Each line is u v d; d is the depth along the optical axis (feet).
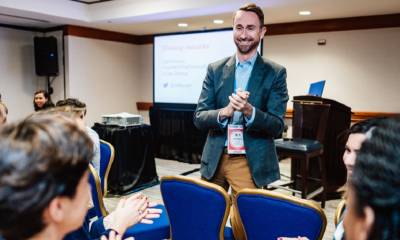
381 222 1.40
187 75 18.16
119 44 23.24
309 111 12.37
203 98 5.95
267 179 5.48
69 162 1.82
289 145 11.08
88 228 3.79
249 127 5.16
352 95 17.52
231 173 5.66
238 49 5.41
